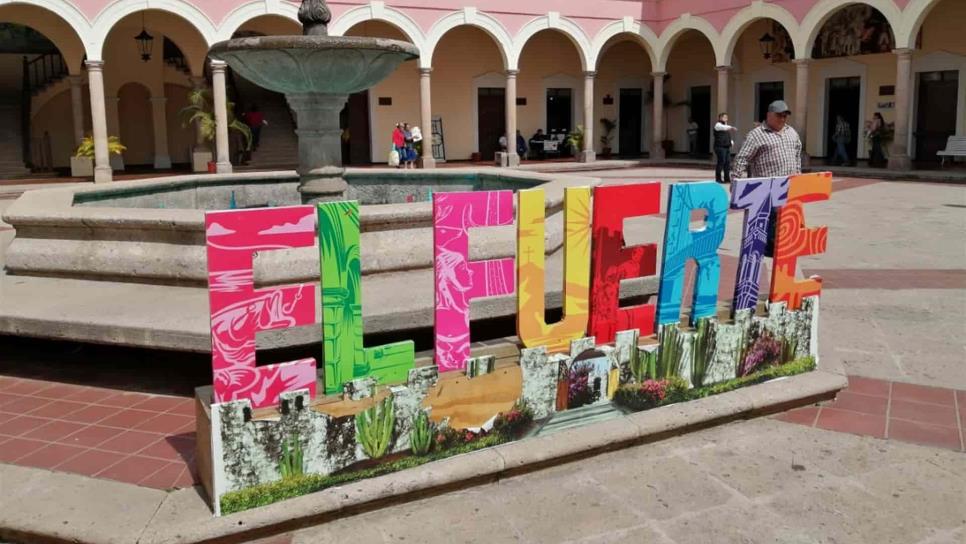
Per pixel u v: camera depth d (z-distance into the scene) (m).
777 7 22.95
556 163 25.75
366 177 10.89
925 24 22.50
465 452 4.02
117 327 4.92
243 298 3.49
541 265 4.13
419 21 22.89
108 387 5.25
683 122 30.39
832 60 25.09
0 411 4.84
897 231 11.59
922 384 5.33
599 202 4.24
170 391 5.17
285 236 3.55
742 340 4.82
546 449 4.09
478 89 27.86
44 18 21.30
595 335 4.37
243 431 3.45
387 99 26.39
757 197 4.67
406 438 3.83
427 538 3.49
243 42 6.16
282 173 10.88
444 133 27.45
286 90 6.71
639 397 4.50
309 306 3.64
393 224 5.87
